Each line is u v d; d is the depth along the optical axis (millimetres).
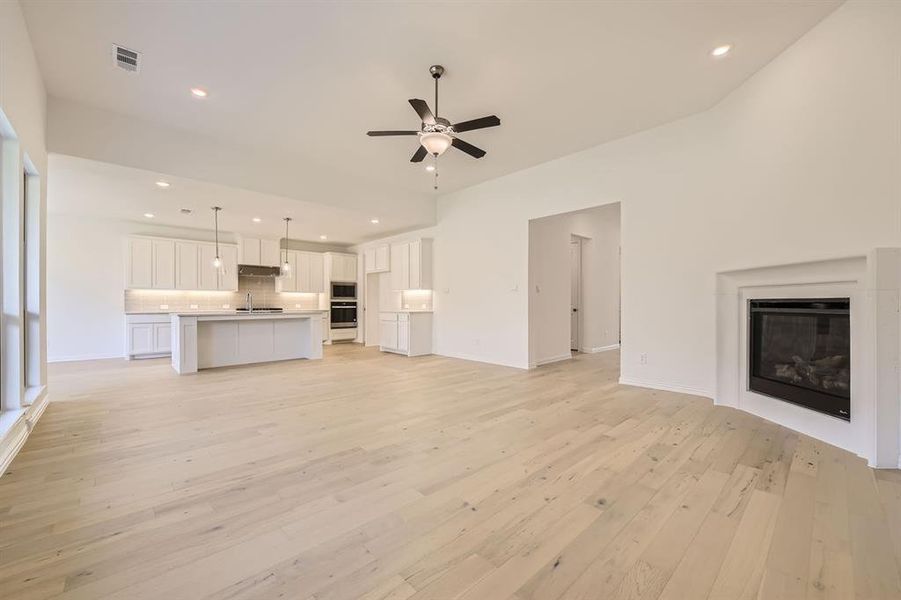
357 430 3018
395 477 2221
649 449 2627
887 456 2305
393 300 8484
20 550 1555
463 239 6758
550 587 1366
